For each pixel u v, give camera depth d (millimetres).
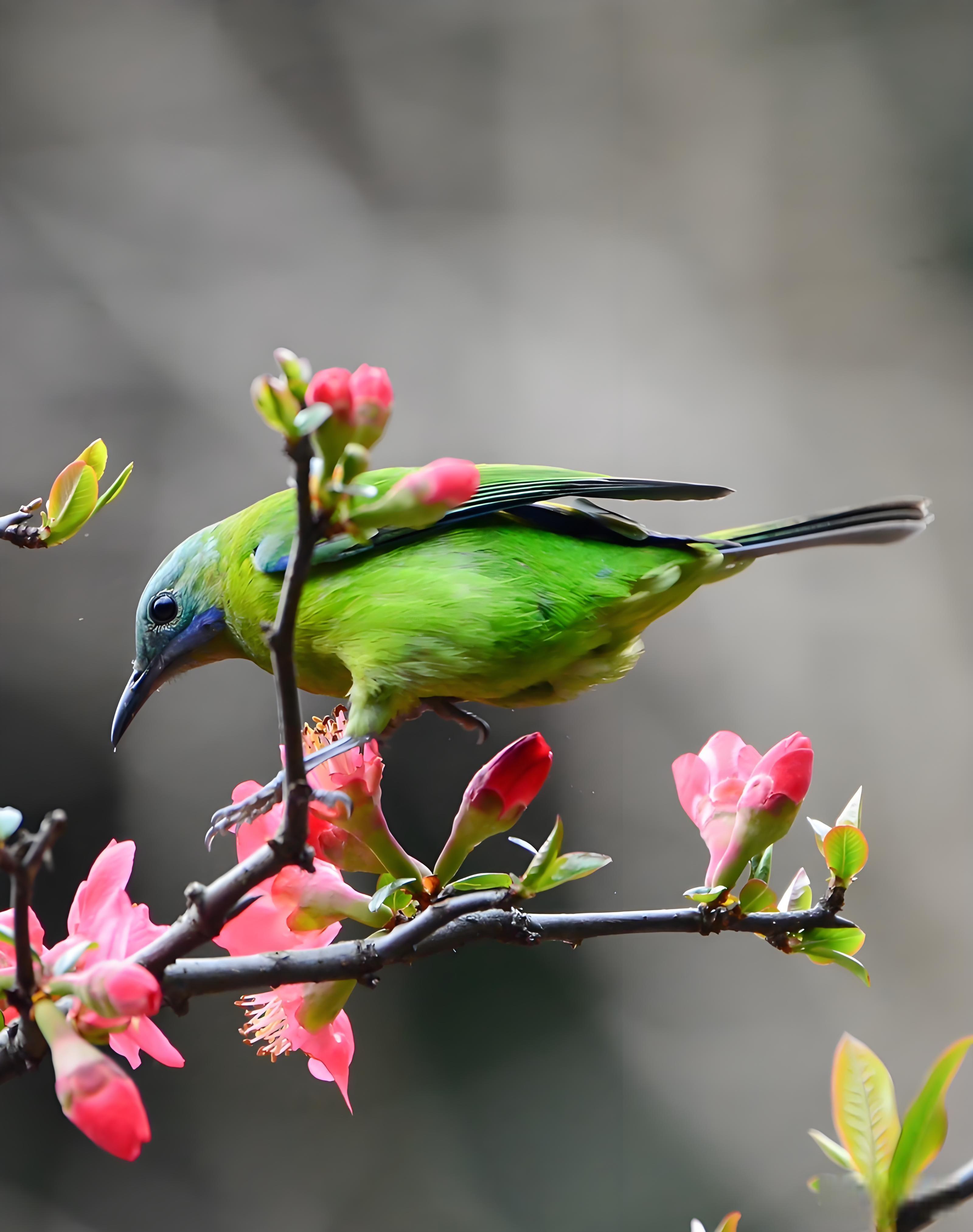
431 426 6969
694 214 7422
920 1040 6430
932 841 6621
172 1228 5840
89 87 7203
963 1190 4391
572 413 7043
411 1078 6316
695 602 6922
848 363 7168
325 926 4430
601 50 7609
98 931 4406
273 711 6355
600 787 6633
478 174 7465
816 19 7492
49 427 6559
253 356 6875
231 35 7398
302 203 7254
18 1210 5746
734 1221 4402
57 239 6914
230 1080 6148
